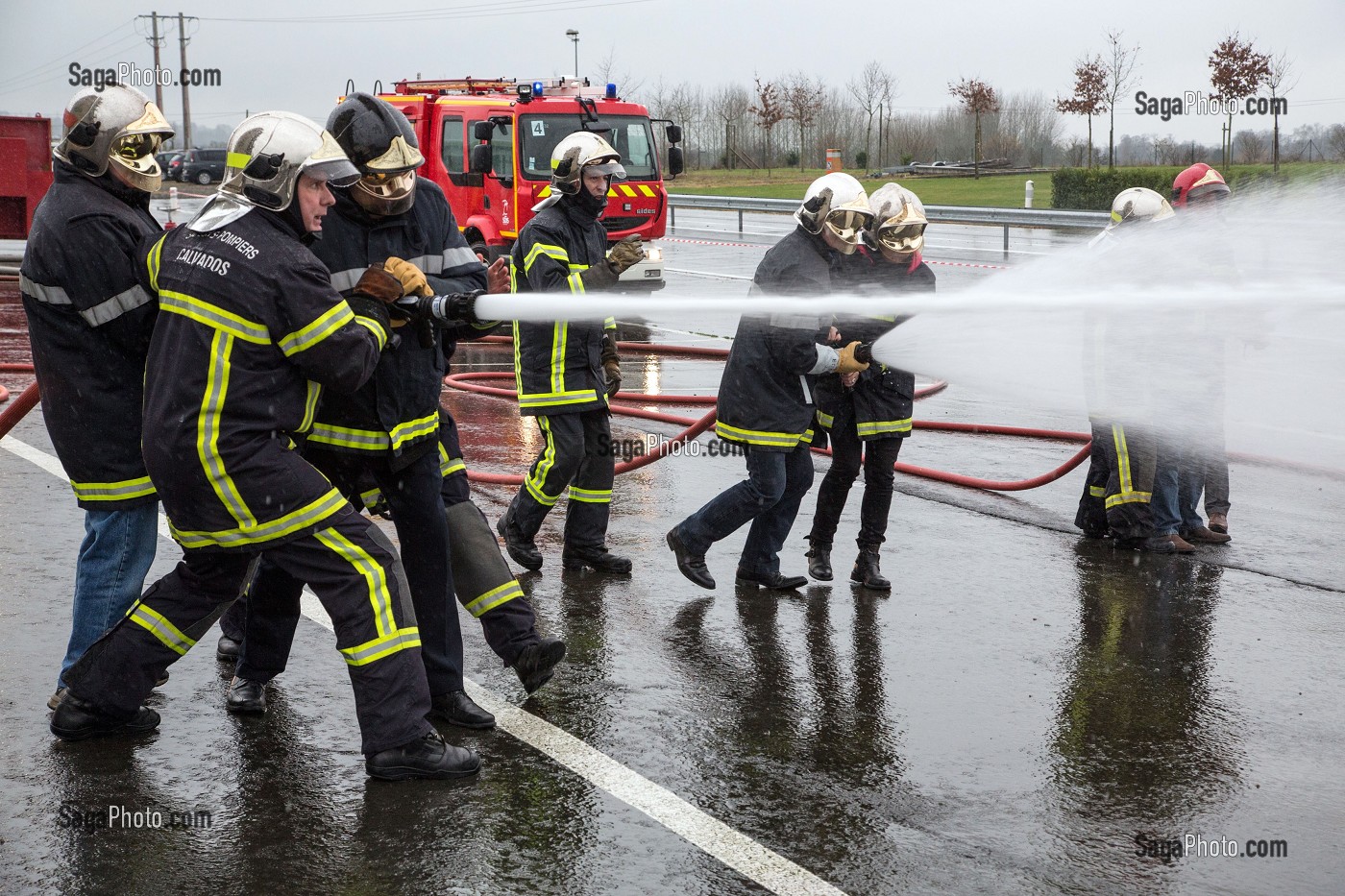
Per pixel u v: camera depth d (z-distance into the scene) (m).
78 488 3.76
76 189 3.60
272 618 3.87
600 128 14.54
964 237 22.53
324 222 3.73
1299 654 4.65
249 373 3.30
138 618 3.64
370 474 3.93
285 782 3.52
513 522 5.47
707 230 27.06
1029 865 3.13
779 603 5.17
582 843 3.20
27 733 3.77
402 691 3.50
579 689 4.23
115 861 3.08
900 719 4.02
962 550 5.95
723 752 3.75
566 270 5.15
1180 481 6.09
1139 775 3.65
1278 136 27.48
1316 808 3.47
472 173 14.27
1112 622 4.97
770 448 4.95
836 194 4.78
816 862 3.12
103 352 3.66
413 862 3.10
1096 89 33.53
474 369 11.26
